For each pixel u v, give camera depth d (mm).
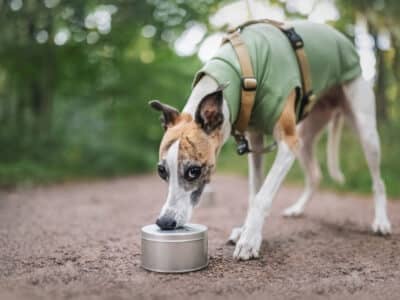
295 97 1215
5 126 3131
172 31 2570
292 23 1311
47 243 1256
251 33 1215
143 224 1513
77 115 3656
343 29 2232
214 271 1036
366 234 1371
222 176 3418
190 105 1111
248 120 1165
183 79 4031
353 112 1393
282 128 1168
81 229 1429
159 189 2561
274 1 2266
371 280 989
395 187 2219
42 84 3172
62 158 3207
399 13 2143
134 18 2543
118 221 1563
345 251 1195
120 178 3266
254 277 999
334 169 1615
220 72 1124
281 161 1158
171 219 1005
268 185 1147
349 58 1366
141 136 4285
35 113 3223
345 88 1392
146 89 3791
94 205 1912
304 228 1433
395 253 1181
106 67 3494
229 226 1474
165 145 1020
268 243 1262
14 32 2801
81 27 2918
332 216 1633
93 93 3635
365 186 2312
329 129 1603
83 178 3115
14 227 1439
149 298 869
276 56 1183
